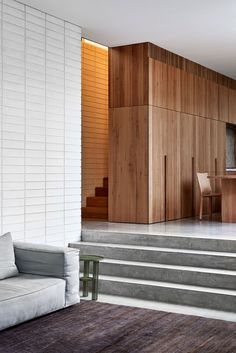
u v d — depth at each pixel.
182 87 8.53
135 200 7.71
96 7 6.04
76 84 6.75
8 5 5.66
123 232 6.65
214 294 5.21
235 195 7.90
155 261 6.11
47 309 4.67
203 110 9.29
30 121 5.99
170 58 8.18
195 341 4.11
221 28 6.88
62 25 6.50
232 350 3.90
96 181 9.33
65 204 6.57
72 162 6.69
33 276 4.94
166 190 8.06
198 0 5.80
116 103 7.87
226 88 10.30
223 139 10.16
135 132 7.70
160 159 7.90
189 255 5.90
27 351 3.87
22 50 5.86
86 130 9.10
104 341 4.10
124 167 7.80
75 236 6.79
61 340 4.12
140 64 7.64
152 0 5.80
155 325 4.52
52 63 6.33
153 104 7.70
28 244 5.20
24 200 5.90
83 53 9.03
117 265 6.07
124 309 5.05
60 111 6.46
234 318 4.85
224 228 7.11
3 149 5.61
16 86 5.78
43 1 5.81
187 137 8.71
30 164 5.98
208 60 8.80
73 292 5.05
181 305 5.36
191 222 7.94
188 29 6.92
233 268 5.65
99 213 8.51
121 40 7.47
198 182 8.34
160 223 7.77
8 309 4.23
